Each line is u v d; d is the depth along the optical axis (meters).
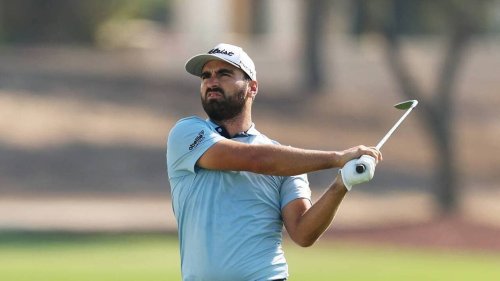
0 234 68.44
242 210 17.56
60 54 125.69
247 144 17.53
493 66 125.56
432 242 68.88
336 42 128.12
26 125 103.31
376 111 114.56
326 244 66.62
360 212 84.44
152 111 109.38
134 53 128.62
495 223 75.19
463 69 124.50
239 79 18.14
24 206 84.12
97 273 50.91
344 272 52.47
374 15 77.50
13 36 131.12
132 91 113.44
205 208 17.59
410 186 99.00
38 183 94.00
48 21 131.88
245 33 140.50
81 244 64.50
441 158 78.06
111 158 98.88
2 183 93.38
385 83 121.56
